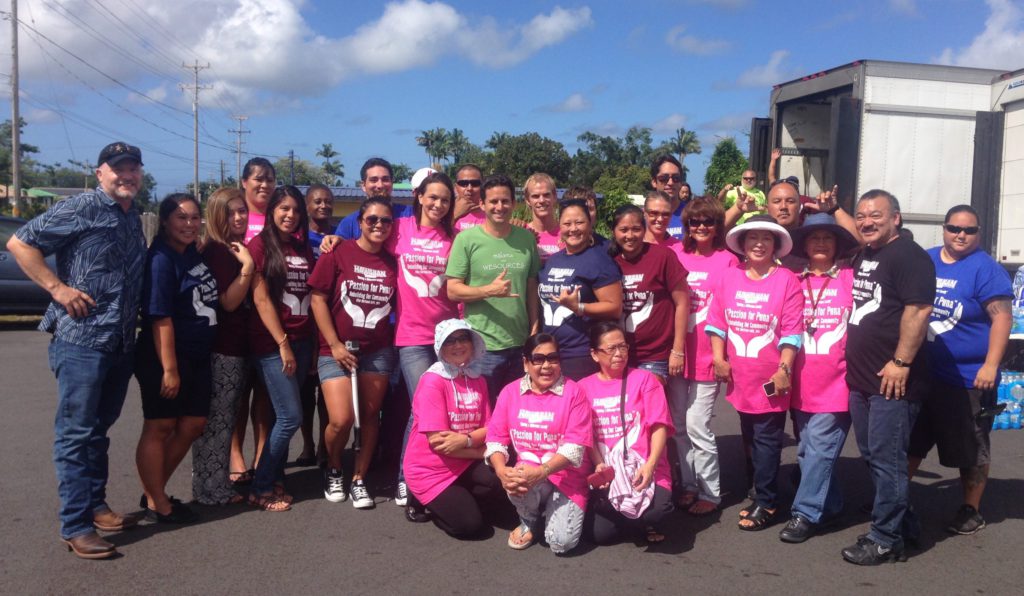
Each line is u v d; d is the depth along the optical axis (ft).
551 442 13.51
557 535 13.24
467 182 17.49
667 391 15.87
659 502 13.84
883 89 26.32
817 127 31.07
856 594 12.00
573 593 11.89
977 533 14.58
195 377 14.56
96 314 12.82
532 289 15.98
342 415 15.34
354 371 15.48
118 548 13.35
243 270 14.64
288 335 15.47
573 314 14.98
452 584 12.14
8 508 14.98
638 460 13.76
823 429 14.07
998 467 18.54
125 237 13.12
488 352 15.21
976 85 26.91
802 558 13.41
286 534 14.12
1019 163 25.73
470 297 14.71
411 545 13.71
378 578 12.32
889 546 13.12
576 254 15.12
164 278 13.75
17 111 81.20
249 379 16.98
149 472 14.29
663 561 13.23
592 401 14.07
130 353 13.62
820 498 14.03
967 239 14.33
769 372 14.39
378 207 15.16
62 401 12.86
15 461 17.85
